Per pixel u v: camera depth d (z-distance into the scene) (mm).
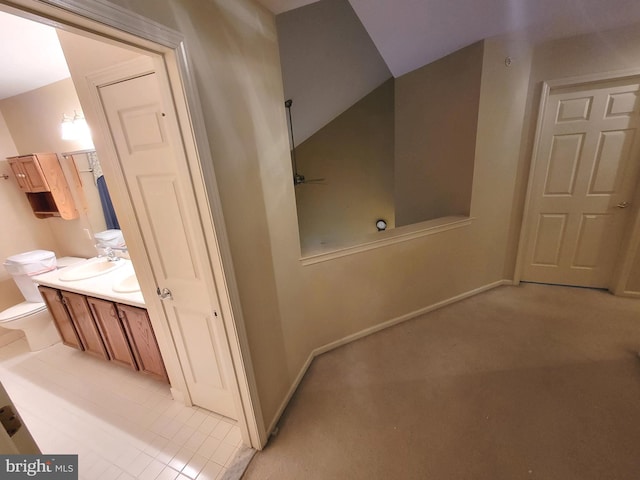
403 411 1720
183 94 1000
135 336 1927
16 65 1844
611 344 2102
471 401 1747
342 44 2422
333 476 1411
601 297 2674
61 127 2350
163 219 1436
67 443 1697
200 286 1495
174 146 1085
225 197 1222
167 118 1056
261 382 1539
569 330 2279
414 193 3129
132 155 1376
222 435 1685
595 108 2414
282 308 1766
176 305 1605
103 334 2117
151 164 1357
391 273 2398
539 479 1330
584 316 2426
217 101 1166
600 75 2291
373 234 2430
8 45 1560
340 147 4430
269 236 1598
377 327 2461
